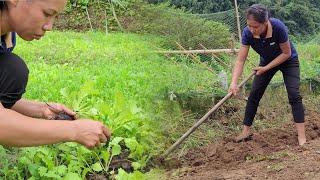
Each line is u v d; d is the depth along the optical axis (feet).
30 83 23.02
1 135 8.92
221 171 17.03
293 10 59.57
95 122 9.58
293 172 15.71
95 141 9.46
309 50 41.93
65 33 46.37
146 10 52.21
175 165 17.84
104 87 24.09
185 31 41.45
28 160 13.28
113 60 33.35
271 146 19.90
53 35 43.73
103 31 53.72
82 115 16.19
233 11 45.85
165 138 19.71
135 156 15.80
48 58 33.50
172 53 33.45
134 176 14.24
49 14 9.42
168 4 49.55
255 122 24.52
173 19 43.14
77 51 36.17
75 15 57.36
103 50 37.14
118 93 16.89
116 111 16.66
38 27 9.47
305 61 36.14
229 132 22.86
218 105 19.60
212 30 41.19
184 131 21.70
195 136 21.45
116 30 54.54
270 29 18.63
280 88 28.35
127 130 16.43
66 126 9.29
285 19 59.47
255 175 15.90
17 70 10.98
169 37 41.50
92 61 32.63
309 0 64.75
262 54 19.62
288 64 19.70
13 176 13.10
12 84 10.98
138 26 52.90
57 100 19.76
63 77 25.66
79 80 25.04
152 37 42.55
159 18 45.50
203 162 18.43
